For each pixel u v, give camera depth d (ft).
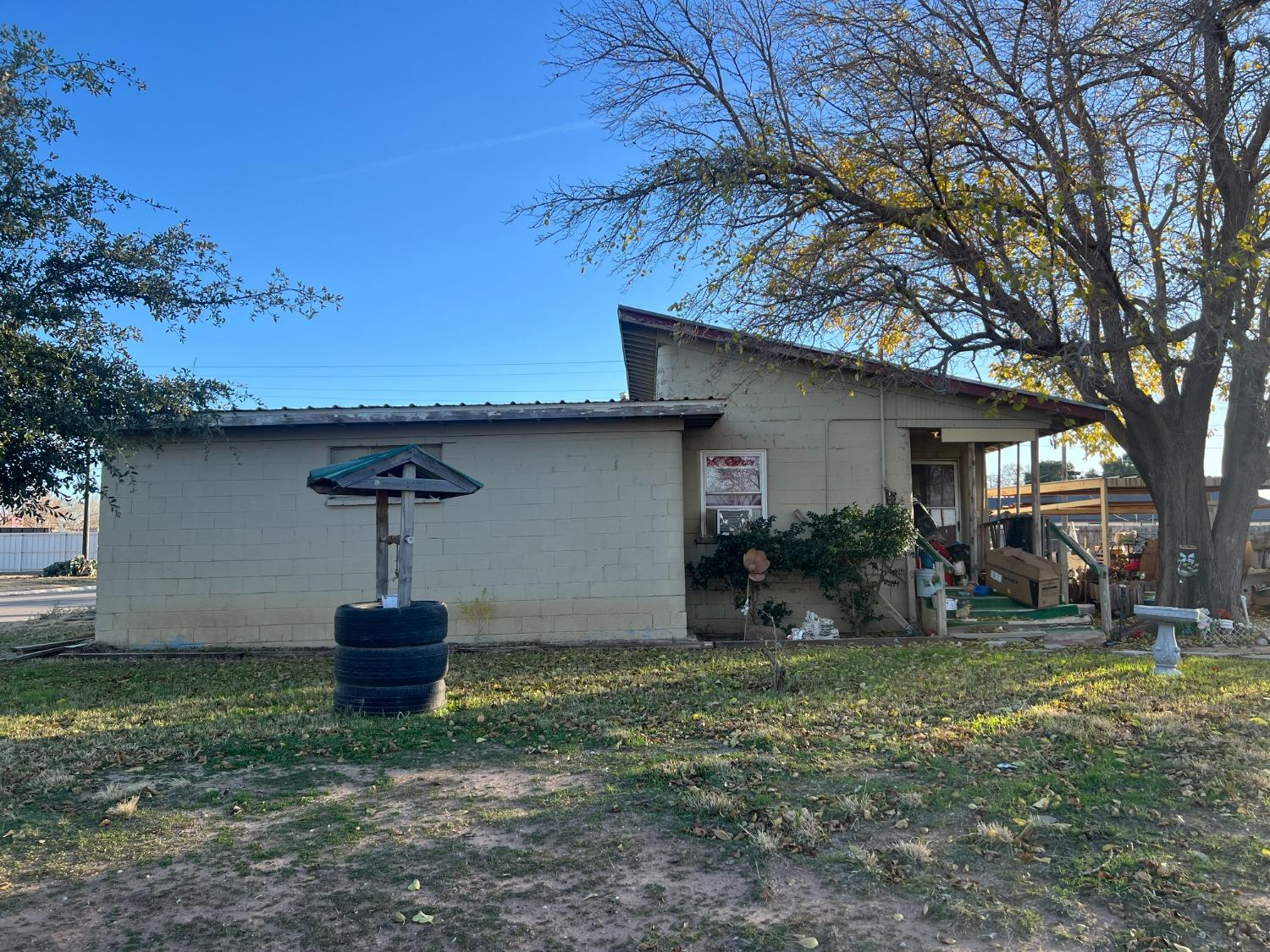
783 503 45.42
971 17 37.45
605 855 14.47
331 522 40.55
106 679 32.58
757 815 15.96
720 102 40.50
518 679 30.91
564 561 40.73
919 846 14.40
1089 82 36.58
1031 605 45.93
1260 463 39.88
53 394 27.78
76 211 27.96
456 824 15.83
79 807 17.01
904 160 39.91
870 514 42.75
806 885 13.33
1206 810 15.94
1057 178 36.73
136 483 40.57
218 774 19.06
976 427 45.91
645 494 41.04
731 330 42.96
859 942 11.65
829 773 18.35
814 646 39.14
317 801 17.19
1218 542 40.24
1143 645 36.96
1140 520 94.73
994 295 37.27
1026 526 50.80
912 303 38.81
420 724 23.38
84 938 11.86
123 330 30.40
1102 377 36.91
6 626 53.57
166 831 15.64
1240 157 36.81
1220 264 35.01
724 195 37.52
